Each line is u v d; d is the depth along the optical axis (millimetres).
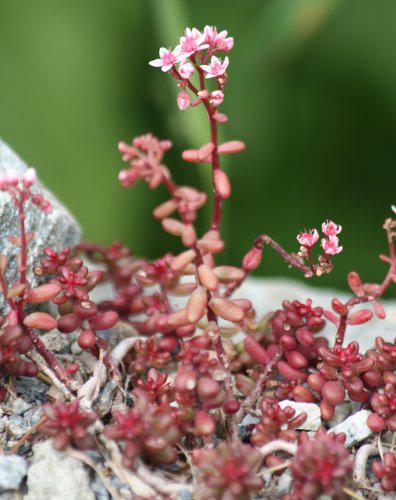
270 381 586
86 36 836
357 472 562
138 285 633
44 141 820
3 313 592
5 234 593
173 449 558
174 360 610
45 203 563
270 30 778
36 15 837
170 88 777
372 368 578
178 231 576
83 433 543
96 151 830
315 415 575
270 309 681
